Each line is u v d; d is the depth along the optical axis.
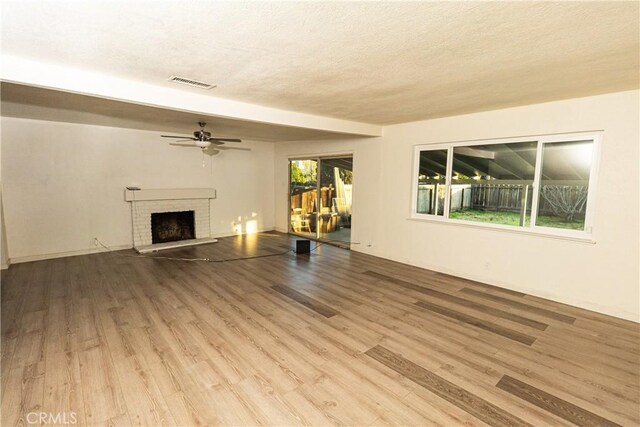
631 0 1.56
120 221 6.30
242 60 2.43
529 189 4.13
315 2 1.60
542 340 3.03
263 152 8.40
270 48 2.20
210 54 2.31
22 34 1.99
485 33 1.96
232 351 2.78
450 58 2.38
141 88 3.04
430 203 5.23
